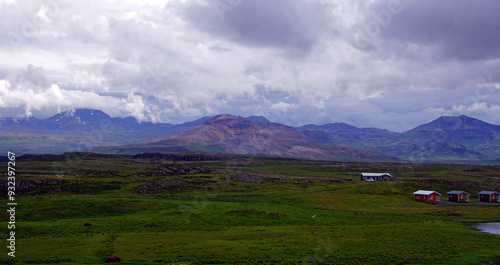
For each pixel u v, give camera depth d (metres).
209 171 167.62
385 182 152.75
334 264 50.66
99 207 87.31
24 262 48.53
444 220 90.38
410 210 104.00
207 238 64.25
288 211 93.75
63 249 55.28
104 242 59.91
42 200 91.62
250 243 60.97
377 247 60.38
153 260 50.53
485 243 65.19
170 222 77.12
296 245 60.31
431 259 54.00
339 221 84.50
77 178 132.38
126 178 138.00
